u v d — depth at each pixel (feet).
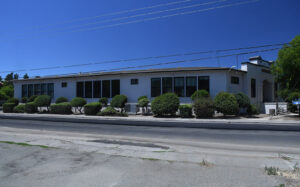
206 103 54.85
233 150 21.74
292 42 54.54
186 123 46.98
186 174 14.07
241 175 13.85
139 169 15.10
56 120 53.93
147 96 72.43
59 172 14.52
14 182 12.82
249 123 46.34
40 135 31.22
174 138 28.96
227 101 53.93
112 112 63.62
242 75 72.08
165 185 12.26
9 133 33.53
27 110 75.87
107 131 35.55
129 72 74.18
